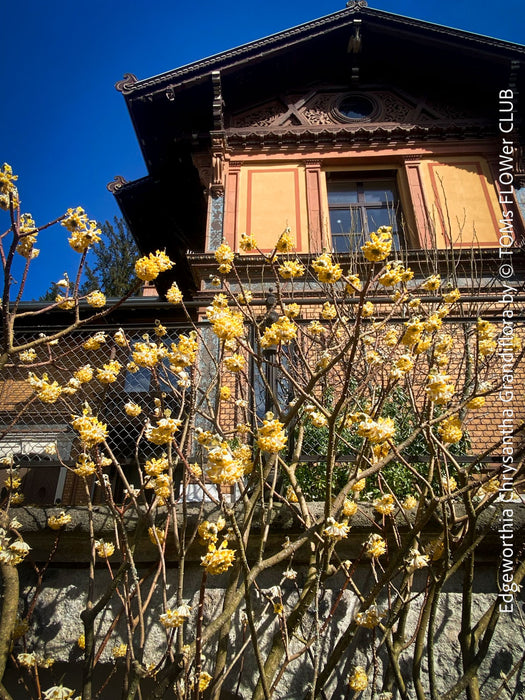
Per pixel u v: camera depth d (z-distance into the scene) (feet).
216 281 9.51
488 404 16.22
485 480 7.41
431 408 7.49
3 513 9.04
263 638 8.77
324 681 7.20
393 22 33.24
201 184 33.60
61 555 9.77
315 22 33.63
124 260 64.80
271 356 13.44
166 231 39.45
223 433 7.97
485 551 9.42
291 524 9.25
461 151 31.04
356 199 30.94
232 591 7.70
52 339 7.97
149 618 8.98
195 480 8.05
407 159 30.96
